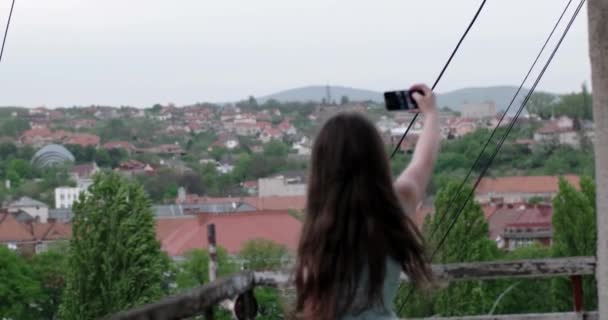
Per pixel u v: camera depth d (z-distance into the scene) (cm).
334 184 364
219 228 7144
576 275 762
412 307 1683
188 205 11525
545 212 6831
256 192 12181
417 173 389
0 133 18762
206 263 5581
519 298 3638
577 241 4197
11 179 14675
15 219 9850
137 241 5100
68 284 5125
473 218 3709
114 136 19688
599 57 644
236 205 11125
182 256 6775
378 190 364
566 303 3609
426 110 408
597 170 654
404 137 525
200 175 13975
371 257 358
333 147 366
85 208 5122
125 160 16700
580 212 4175
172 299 527
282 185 11625
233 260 5644
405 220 366
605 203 652
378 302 360
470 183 3753
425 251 370
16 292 6356
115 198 5122
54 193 13838
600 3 638
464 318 780
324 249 361
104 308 5062
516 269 744
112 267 5062
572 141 7825
